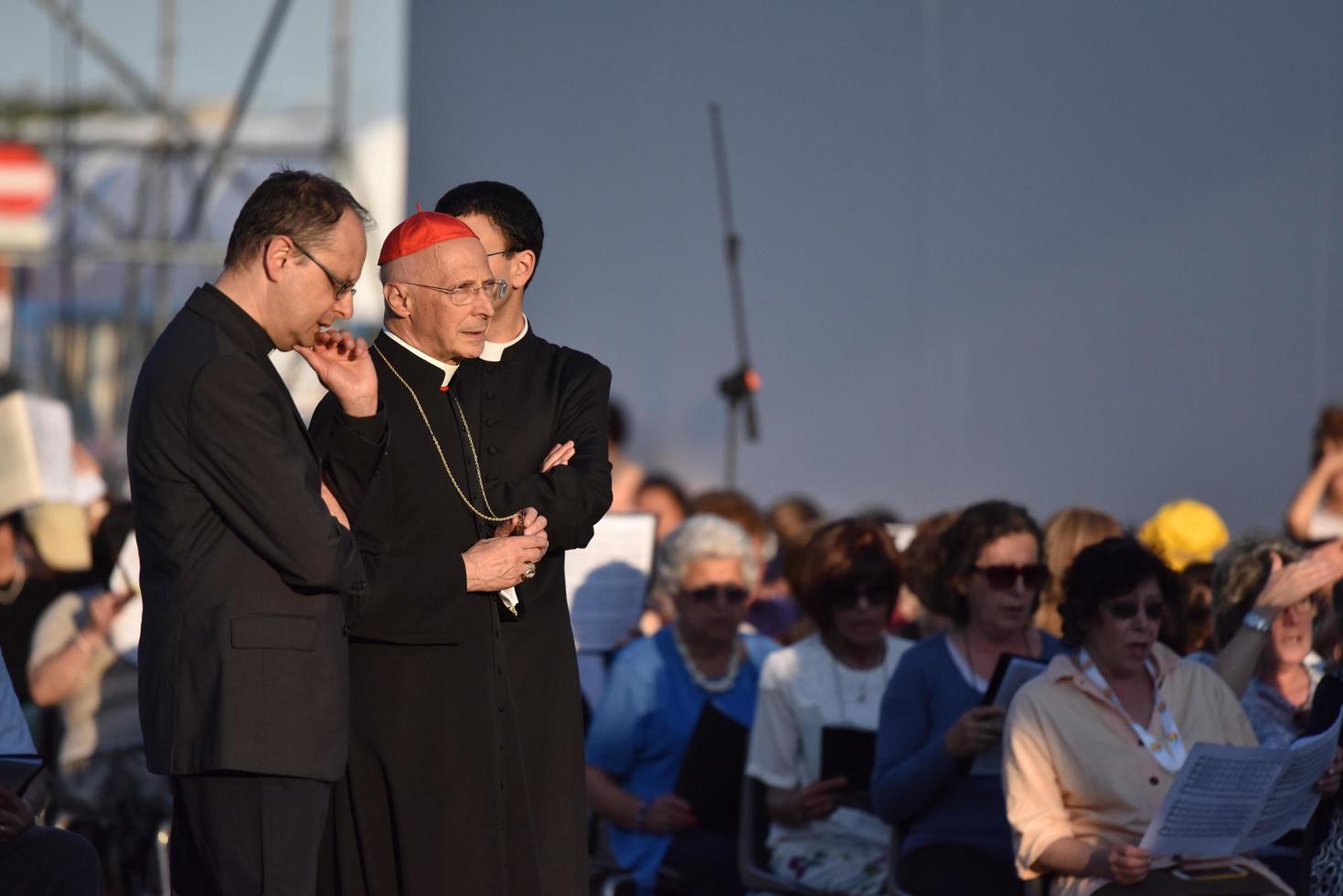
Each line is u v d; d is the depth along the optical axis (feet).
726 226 92.43
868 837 59.72
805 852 59.67
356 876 41.04
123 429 135.85
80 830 69.31
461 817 40.78
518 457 42.93
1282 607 55.88
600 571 62.18
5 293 137.69
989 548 57.00
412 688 40.93
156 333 135.13
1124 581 50.67
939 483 92.07
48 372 137.69
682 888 60.23
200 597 37.24
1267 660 58.34
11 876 43.98
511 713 41.88
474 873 40.73
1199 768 46.34
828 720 60.44
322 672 37.88
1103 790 50.39
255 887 37.27
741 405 92.94
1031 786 50.67
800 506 89.71
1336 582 63.77
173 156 134.62
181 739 37.14
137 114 134.72
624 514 62.90
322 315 38.86
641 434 94.02
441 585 40.55
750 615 82.74
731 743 61.11
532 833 41.65
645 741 63.36
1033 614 61.77
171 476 37.42
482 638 41.45
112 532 68.80
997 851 54.08
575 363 44.70
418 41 93.45
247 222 38.50
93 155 136.46
